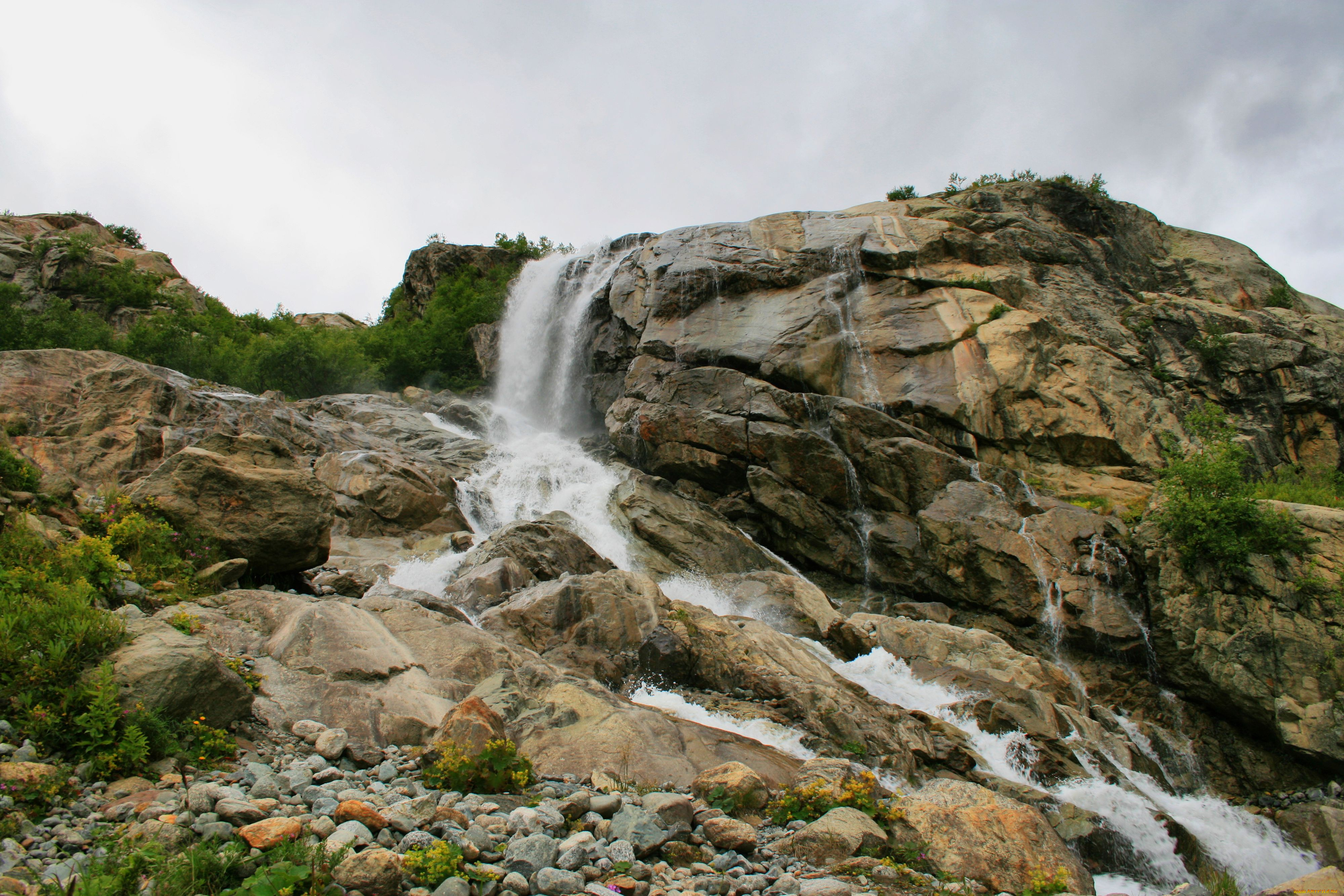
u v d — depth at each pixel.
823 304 26.34
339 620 9.76
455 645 10.55
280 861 5.32
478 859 6.01
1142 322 28.67
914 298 26.95
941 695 15.07
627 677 12.77
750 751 9.78
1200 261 32.84
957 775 12.28
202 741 7.05
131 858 5.11
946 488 21.77
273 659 9.06
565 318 33.44
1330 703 16.08
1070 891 7.66
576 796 7.16
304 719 8.18
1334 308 33.53
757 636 14.60
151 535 11.09
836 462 22.30
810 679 13.59
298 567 12.67
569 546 17.30
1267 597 17.50
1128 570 19.91
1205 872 11.79
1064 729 15.17
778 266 27.80
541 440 29.05
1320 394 27.09
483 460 25.55
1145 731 17.41
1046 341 25.88
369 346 37.06
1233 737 17.56
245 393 24.06
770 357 25.33
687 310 27.58
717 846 7.24
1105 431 24.44
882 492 22.17
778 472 22.78
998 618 20.05
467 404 31.73
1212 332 28.16
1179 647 18.11
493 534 17.91
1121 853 10.98
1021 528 20.72
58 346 28.61
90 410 16.84
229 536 11.82
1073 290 28.81
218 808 5.96
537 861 6.02
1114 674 18.95
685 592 19.00
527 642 12.84
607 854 6.46
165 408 17.91
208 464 12.04
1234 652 17.30
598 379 30.45
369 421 27.42
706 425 23.72
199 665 7.22
